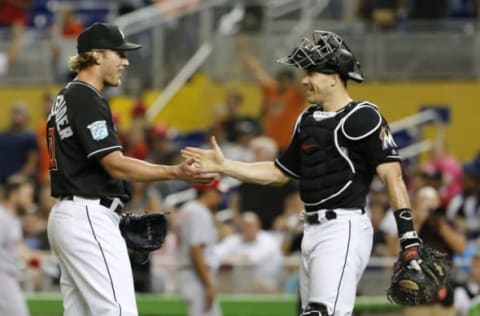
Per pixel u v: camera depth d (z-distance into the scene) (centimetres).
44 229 4691
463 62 5775
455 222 4191
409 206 2536
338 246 2553
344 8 5897
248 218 4500
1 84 6041
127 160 2597
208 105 5853
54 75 6016
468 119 5738
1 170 5594
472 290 4003
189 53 5953
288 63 2609
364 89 5791
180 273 4266
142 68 5950
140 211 4681
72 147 2619
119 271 2598
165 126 5641
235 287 4381
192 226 4162
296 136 2641
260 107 5775
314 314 2525
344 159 2567
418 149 5534
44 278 4431
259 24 5866
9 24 6150
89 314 2647
